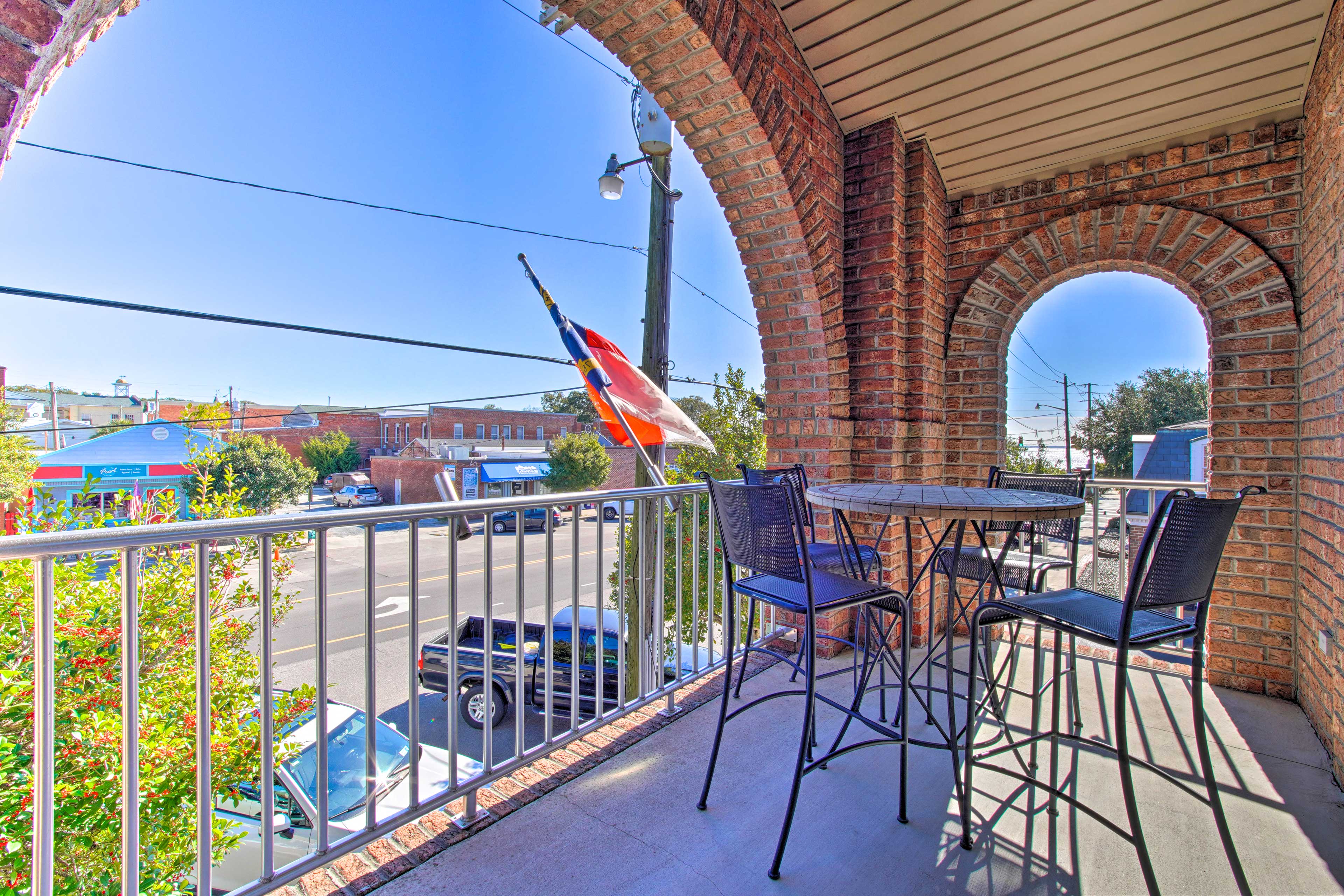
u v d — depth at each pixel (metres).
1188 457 14.88
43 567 0.93
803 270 3.04
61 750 2.28
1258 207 2.78
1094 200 3.21
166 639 2.94
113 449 16.02
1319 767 2.07
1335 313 2.14
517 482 31.39
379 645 9.68
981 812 1.76
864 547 2.81
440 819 1.67
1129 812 1.35
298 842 3.18
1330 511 2.18
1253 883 1.49
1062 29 2.60
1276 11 2.37
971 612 3.16
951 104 3.03
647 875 1.48
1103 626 1.46
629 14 2.23
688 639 6.13
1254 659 2.73
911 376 3.28
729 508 1.71
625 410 4.68
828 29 2.82
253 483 23.03
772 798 1.80
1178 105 2.81
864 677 2.07
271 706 1.22
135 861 1.06
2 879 2.03
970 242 3.56
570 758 1.99
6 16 0.94
